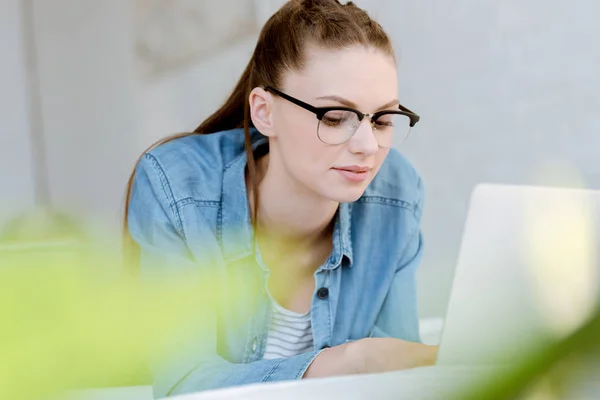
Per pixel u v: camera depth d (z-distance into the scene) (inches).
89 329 4.6
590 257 18.7
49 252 6.0
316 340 56.4
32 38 110.1
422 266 107.0
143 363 4.8
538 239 19.6
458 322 24.7
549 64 106.0
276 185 54.4
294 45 49.9
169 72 110.7
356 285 58.6
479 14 106.8
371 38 49.4
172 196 54.4
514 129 107.4
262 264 54.4
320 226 56.0
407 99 108.5
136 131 112.1
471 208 24.6
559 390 6.8
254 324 55.0
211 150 57.7
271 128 52.5
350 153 48.6
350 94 47.9
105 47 111.5
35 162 112.2
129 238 56.3
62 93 111.8
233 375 40.3
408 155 108.5
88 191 113.0
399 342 37.4
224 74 107.6
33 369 4.4
